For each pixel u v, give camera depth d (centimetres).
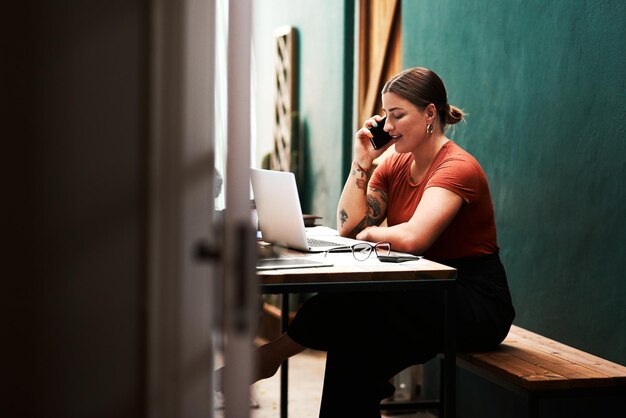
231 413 156
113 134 231
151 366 235
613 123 278
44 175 228
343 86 501
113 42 229
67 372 232
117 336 234
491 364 258
